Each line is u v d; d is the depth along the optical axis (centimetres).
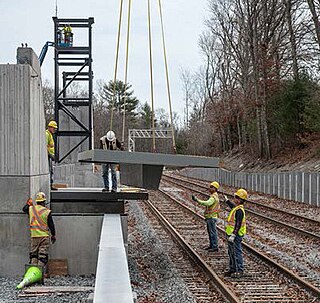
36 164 1212
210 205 1484
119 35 1184
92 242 1245
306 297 981
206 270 1210
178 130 10969
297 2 4100
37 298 930
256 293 1010
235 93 6569
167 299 975
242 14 4838
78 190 1473
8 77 1148
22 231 1171
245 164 4984
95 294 525
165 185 4772
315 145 3644
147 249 1570
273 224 2016
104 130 8494
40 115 1267
